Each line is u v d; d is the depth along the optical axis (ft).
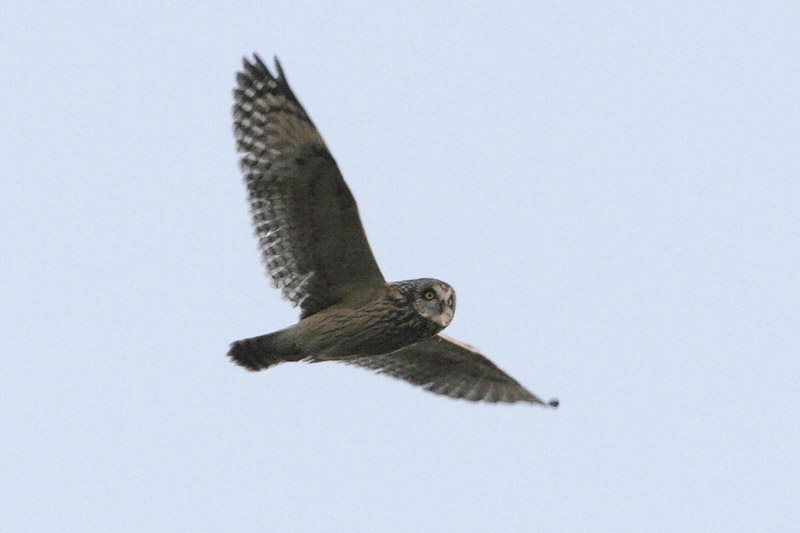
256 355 50.39
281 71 45.98
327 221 48.06
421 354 58.23
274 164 47.19
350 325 50.24
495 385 59.47
